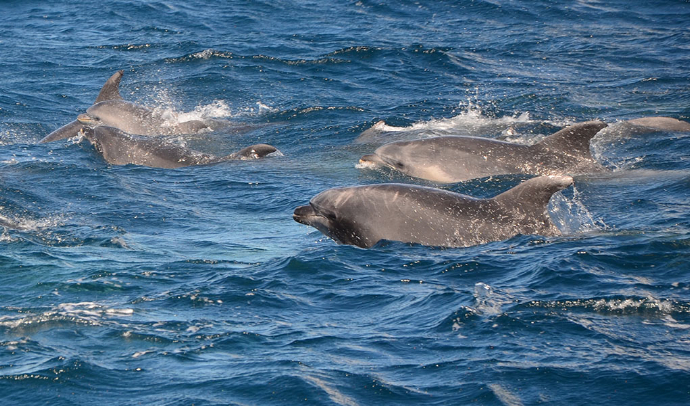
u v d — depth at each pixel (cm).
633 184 2809
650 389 1392
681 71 5166
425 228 2231
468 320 1700
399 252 2169
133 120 4250
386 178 3194
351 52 5684
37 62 5569
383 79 5134
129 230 2638
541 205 2220
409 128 3966
